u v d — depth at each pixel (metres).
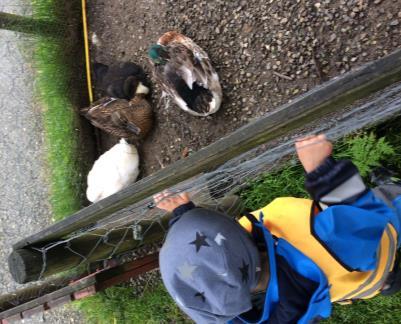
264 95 2.33
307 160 1.24
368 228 1.29
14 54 3.33
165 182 1.24
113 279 2.16
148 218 1.93
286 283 1.29
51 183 3.19
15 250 1.57
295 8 2.22
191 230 1.29
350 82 0.92
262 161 1.60
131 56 2.83
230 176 1.73
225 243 1.25
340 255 1.28
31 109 3.31
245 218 1.58
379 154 1.93
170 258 1.29
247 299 1.25
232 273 1.21
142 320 2.78
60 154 3.07
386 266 1.47
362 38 2.05
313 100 0.94
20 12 3.17
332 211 1.27
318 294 1.27
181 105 2.41
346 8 2.08
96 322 3.02
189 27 2.58
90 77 3.00
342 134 1.79
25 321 3.42
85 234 1.70
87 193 2.82
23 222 3.41
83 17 3.01
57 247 1.63
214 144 1.08
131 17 2.82
